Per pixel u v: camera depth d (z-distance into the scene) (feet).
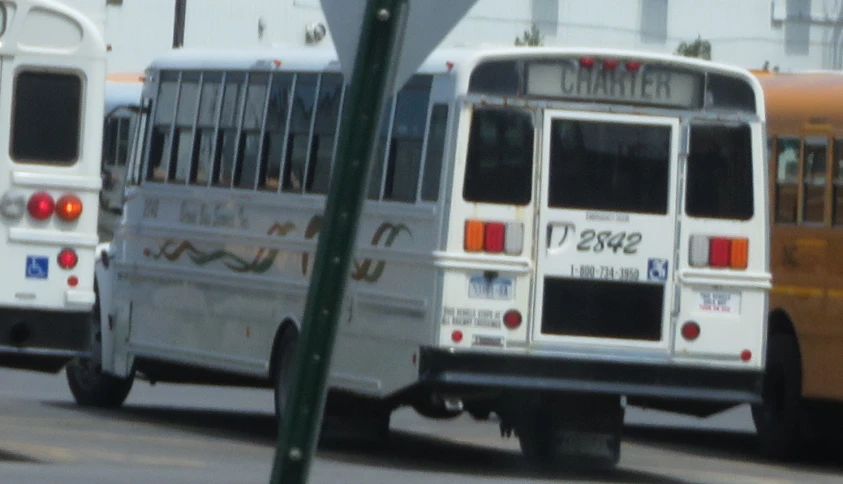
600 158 124.06
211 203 146.82
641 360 124.26
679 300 125.29
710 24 524.11
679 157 125.70
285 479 43.01
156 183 155.74
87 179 112.06
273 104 139.64
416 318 122.31
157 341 154.30
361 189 42.86
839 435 146.41
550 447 127.34
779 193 148.56
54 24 111.55
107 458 120.26
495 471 126.62
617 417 127.75
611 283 123.95
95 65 112.16
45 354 110.93
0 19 110.42
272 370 137.90
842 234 140.56
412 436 155.02
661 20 516.73
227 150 145.38
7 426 139.64
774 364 147.84
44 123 111.34
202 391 197.98
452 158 120.57
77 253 111.96
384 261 126.82
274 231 137.69
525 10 495.41
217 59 147.84
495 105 121.60
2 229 110.32
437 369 120.47
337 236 42.86
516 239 121.80
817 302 142.20
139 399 180.96
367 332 128.26
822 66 535.19
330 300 42.91
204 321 147.23
